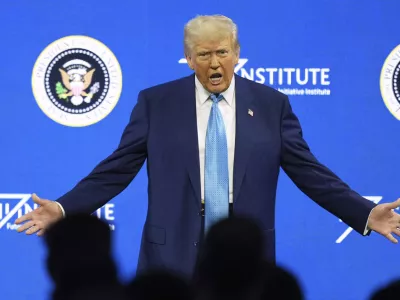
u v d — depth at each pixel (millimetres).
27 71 12938
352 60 13102
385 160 13188
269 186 8711
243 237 5352
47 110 12992
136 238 13070
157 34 13062
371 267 13219
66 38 12992
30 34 12922
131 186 13062
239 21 13039
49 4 12953
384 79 13125
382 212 8648
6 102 12906
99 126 13070
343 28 13094
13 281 13031
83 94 13031
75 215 5375
